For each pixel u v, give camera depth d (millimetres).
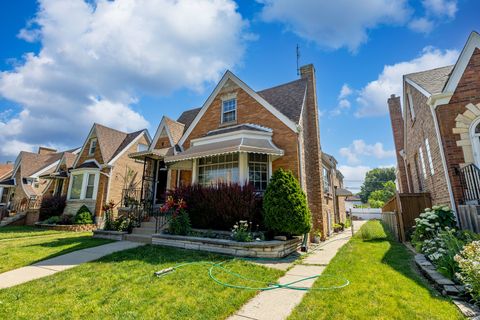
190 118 20391
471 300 4285
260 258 8188
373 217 38625
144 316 4012
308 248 10805
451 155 9070
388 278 5746
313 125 15484
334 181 24016
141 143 24609
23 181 28859
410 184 18484
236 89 15094
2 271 6750
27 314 4125
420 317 3793
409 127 15906
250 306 4465
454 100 9367
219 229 10562
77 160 24141
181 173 15211
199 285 5363
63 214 20172
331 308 4219
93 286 5379
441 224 8414
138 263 7141
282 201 9359
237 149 10547
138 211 13523
